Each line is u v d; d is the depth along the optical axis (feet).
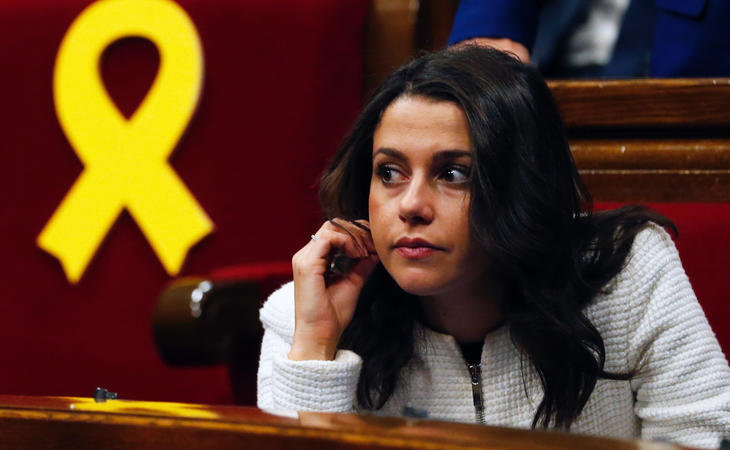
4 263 20.16
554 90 17.10
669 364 13.24
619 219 13.74
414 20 19.31
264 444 7.48
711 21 17.95
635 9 20.86
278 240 18.78
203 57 19.11
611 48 20.97
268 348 14.12
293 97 18.70
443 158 11.80
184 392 19.34
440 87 11.89
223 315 12.31
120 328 19.62
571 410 12.68
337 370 12.42
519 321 12.52
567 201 12.43
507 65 12.25
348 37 18.67
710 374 13.11
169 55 19.19
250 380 15.79
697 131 16.71
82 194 19.74
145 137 19.38
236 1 19.03
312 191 18.62
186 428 7.80
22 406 8.70
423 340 13.39
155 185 19.29
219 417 7.95
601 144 17.08
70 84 19.77
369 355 13.34
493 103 11.83
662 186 16.75
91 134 19.67
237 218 18.95
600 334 13.12
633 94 16.75
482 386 13.30
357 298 13.26
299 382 12.38
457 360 13.33
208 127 19.12
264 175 18.84
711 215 15.42
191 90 19.04
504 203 11.86
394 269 12.10
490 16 19.33
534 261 12.10
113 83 19.74
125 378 19.58
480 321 13.17
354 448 7.09
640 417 13.57
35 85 20.03
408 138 11.87
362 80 19.11
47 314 19.98
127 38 19.65
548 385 12.73
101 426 8.09
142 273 19.49
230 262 18.95
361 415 8.18
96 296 19.75
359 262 13.37
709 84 16.40
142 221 19.39
